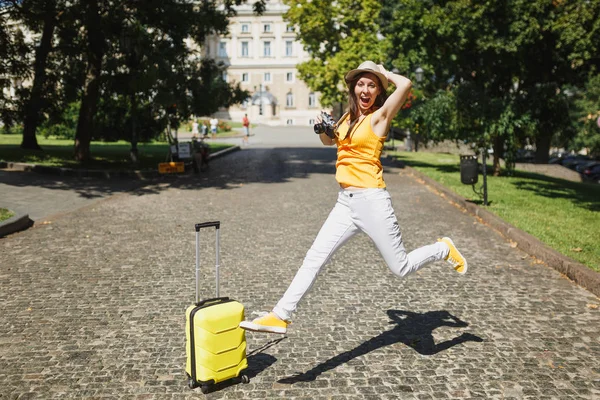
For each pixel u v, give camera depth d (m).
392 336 4.58
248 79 85.19
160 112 21.69
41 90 19.77
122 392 3.58
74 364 4.01
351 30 28.22
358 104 3.63
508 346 4.37
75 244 7.98
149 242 8.16
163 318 4.98
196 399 3.49
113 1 18.42
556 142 51.97
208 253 7.51
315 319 4.98
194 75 21.92
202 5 21.20
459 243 8.22
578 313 5.14
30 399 3.48
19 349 4.28
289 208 11.54
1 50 18.38
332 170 20.58
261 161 24.77
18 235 8.54
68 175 17.12
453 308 5.30
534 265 6.91
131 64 19.22
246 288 5.93
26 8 17.64
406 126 27.16
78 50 18.88
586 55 14.54
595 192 15.68
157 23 19.61
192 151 19.28
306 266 3.65
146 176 17.55
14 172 16.98
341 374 3.87
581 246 7.31
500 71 19.02
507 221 9.23
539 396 3.55
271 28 84.19
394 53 27.89
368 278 6.31
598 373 3.88
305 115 84.62
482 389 3.64
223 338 3.56
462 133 18.45
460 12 17.27
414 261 3.73
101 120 30.38
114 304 5.37
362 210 3.57
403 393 3.59
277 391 3.61
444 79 21.50
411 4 18.86
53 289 5.84
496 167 19.08
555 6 16.73
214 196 13.35
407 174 19.02
